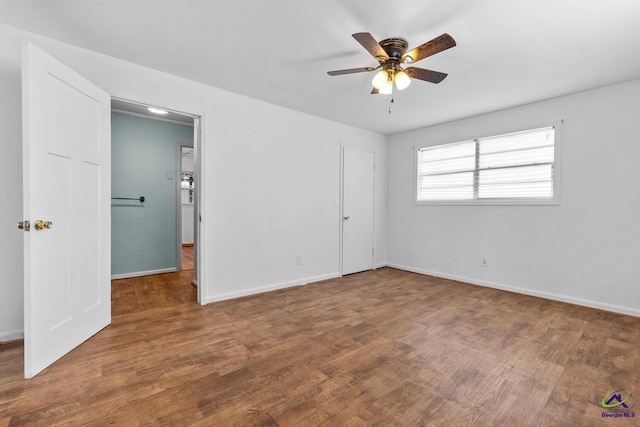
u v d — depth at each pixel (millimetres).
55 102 1953
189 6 1912
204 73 2885
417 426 1441
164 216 4613
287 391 1707
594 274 3176
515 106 3705
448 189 4488
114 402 1586
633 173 2936
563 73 2777
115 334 2412
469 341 2359
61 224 2018
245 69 2797
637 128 2912
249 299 3379
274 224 3770
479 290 3822
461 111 3910
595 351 2201
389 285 4051
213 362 2008
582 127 3227
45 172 1876
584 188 3227
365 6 1877
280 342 2312
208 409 1547
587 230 3217
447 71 2738
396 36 2189
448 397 1667
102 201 2455
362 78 2951
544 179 3541
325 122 4316
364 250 4941
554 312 3025
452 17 1959
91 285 2344
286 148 3867
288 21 2057
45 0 1858
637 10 1854
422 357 2105
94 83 2502
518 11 1884
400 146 5102
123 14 2002
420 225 4812
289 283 3941
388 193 5316
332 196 4438
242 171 3459
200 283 3168
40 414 1485
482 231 4074
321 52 2482
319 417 1498
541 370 1946
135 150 4352
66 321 2068
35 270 1806
